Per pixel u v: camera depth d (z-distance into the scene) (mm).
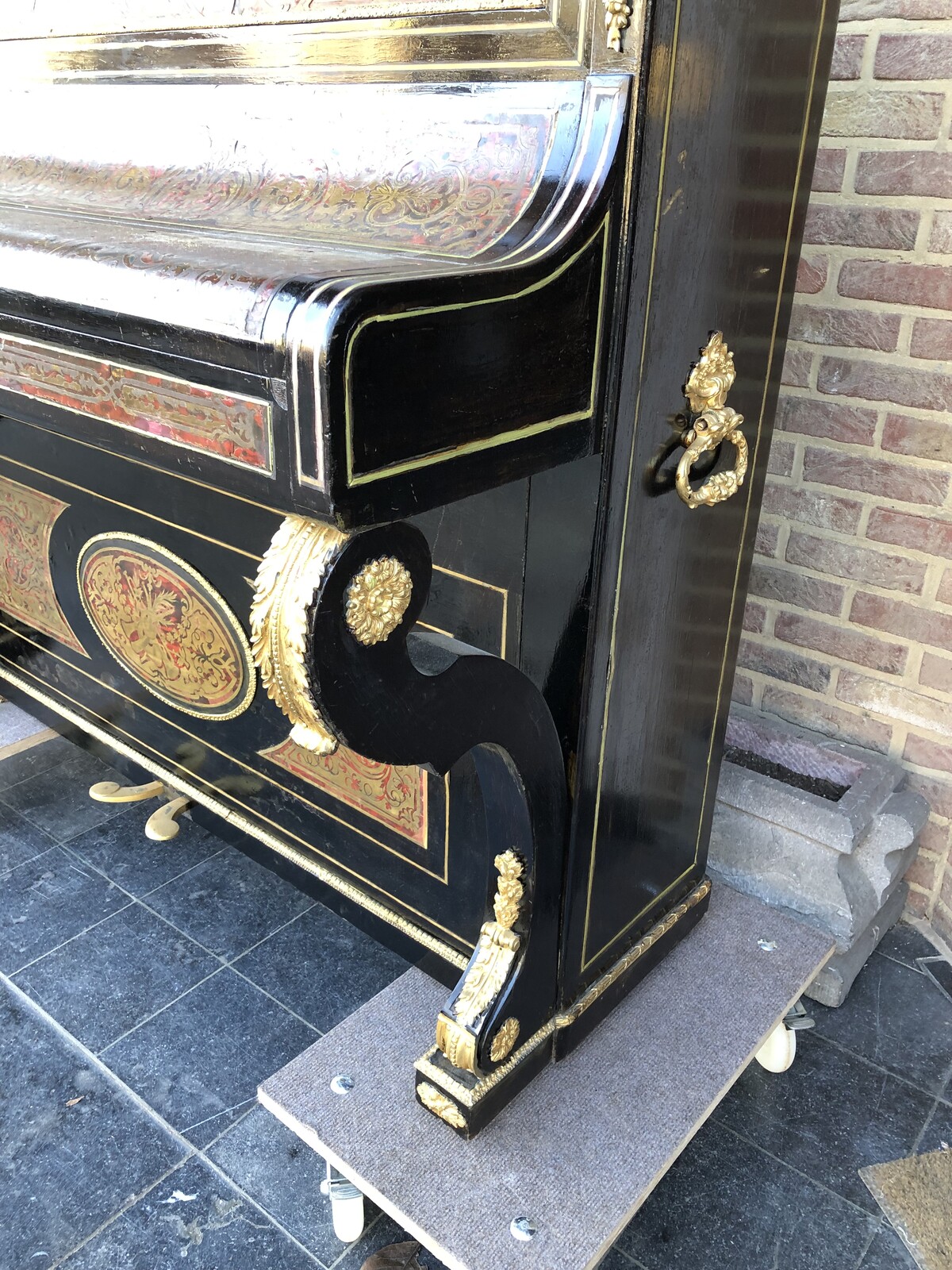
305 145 1141
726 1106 1514
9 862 1978
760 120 1062
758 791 1715
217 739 1800
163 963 1748
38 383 958
